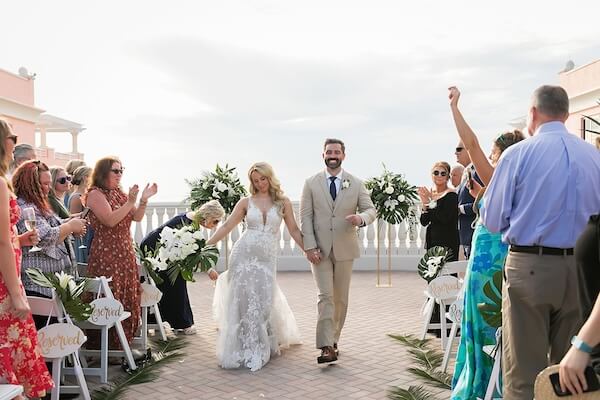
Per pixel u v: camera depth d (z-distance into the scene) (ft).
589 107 73.41
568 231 10.49
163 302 23.82
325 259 19.92
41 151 102.58
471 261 14.25
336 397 16.16
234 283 20.03
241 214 21.25
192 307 30.35
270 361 19.98
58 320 15.66
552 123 11.38
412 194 33.27
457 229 23.29
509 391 11.27
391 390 16.58
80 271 20.29
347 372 18.48
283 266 44.42
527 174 10.95
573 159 10.84
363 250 44.01
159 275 23.62
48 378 13.14
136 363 19.60
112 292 18.70
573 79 78.48
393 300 31.42
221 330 19.92
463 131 13.87
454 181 26.66
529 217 10.77
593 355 7.13
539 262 10.63
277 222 20.85
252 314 19.56
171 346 21.95
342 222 19.94
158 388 17.20
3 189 12.00
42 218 16.44
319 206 20.03
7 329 12.35
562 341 10.85
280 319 21.39
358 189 20.36
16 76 83.41
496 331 13.94
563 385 7.09
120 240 19.11
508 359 11.34
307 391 16.74
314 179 20.38
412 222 37.45
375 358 20.01
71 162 27.43
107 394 16.55
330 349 19.15
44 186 16.98
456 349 20.49
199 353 21.21
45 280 15.28
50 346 14.67
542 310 10.77
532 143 11.19
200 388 17.19
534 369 10.96
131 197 18.45
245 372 18.76
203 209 22.36
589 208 10.60
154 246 23.21
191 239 20.71
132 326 19.56
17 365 12.50
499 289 13.66
